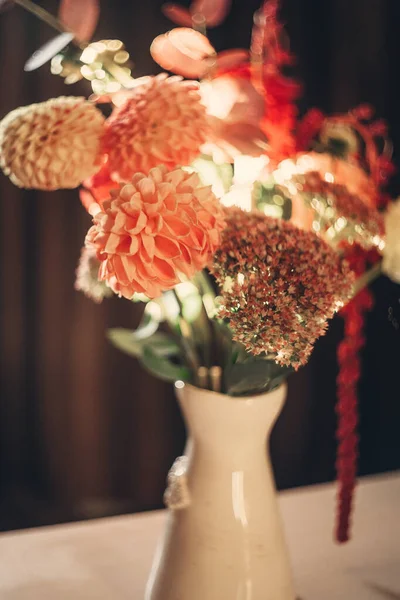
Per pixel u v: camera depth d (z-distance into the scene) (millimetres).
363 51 2215
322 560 977
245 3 2117
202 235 650
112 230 638
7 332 2129
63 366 2162
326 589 921
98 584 923
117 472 2238
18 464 2205
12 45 2027
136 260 641
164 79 721
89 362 2162
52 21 784
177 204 645
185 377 811
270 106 774
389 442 2361
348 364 870
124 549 995
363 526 1056
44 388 2168
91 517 2209
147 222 641
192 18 819
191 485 788
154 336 876
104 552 987
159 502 2258
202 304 791
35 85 2053
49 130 699
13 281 2111
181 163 699
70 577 935
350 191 800
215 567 776
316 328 684
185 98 699
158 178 651
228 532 778
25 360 2154
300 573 950
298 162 808
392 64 2229
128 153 688
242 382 762
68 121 702
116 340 872
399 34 2217
